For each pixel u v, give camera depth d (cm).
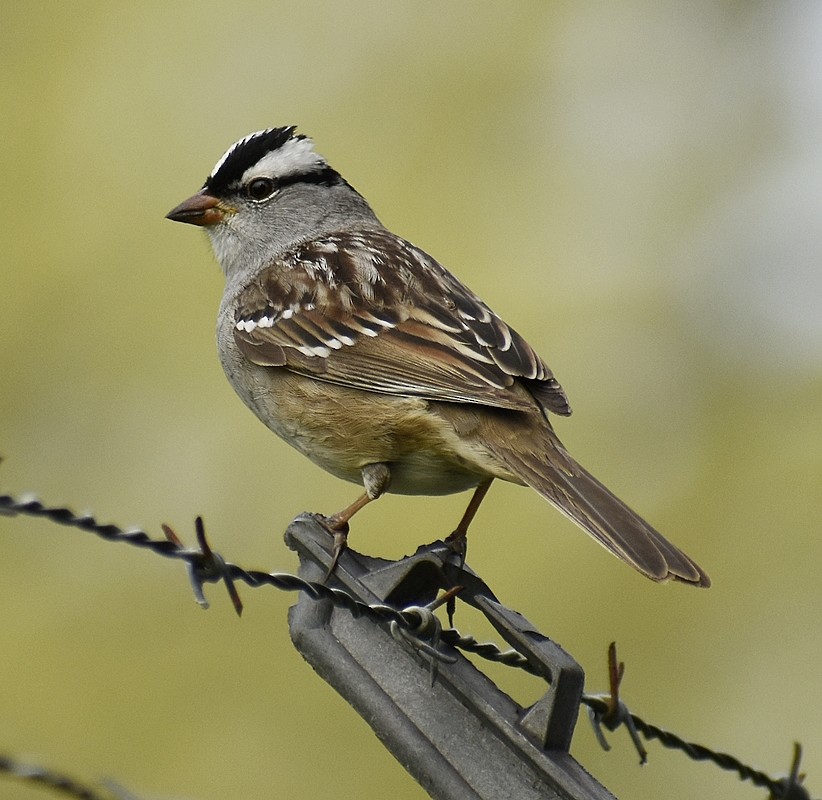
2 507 474
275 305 757
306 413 733
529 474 660
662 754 1168
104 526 488
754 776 616
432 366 702
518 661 541
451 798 507
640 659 1166
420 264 776
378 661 543
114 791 500
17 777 490
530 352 715
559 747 496
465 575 539
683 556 593
